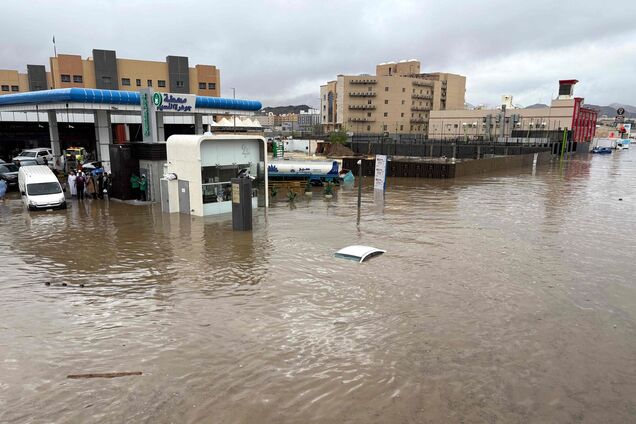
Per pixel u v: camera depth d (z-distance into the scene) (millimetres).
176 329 9695
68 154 42469
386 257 15406
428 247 16875
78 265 14336
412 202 28484
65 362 8312
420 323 10094
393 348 8914
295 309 10820
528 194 32844
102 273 13516
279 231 19375
